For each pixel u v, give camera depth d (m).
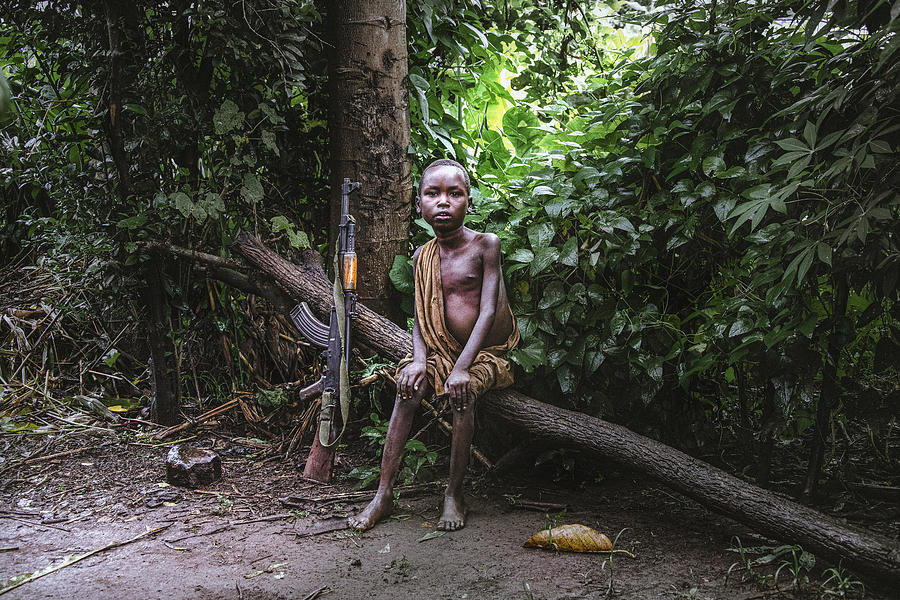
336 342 3.49
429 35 4.23
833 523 2.53
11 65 5.15
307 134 4.25
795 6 3.22
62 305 4.89
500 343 3.23
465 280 3.16
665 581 2.48
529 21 5.03
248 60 3.71
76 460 3.78
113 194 4.04
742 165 3.46
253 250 3.81
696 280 3.70
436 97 4.55
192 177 4.09
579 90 5.12
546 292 3.48
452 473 3.06
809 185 2.73
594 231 3.49
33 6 4.02
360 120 3.92
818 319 3.03
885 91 2.59
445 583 2.47
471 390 3.02
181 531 2.96
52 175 4.72
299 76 3.76
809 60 3.19
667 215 3.42
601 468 3.65
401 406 3.12
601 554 2.71
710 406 3.82
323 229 4.41
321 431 3.52
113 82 3.73
